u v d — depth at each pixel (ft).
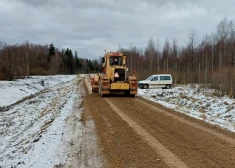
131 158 20.97
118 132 29.07
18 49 285.43
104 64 68.33
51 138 27.76
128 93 65.26
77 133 29.27
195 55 160.04
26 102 62.59
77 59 435.94
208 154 21.80
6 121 41.68
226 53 135.85
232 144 24.54
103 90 62.39
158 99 63.77
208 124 33.14
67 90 90.07
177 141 25.59
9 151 25.62
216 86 77.05
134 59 208.03
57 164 20.29
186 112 41.98
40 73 220.43
